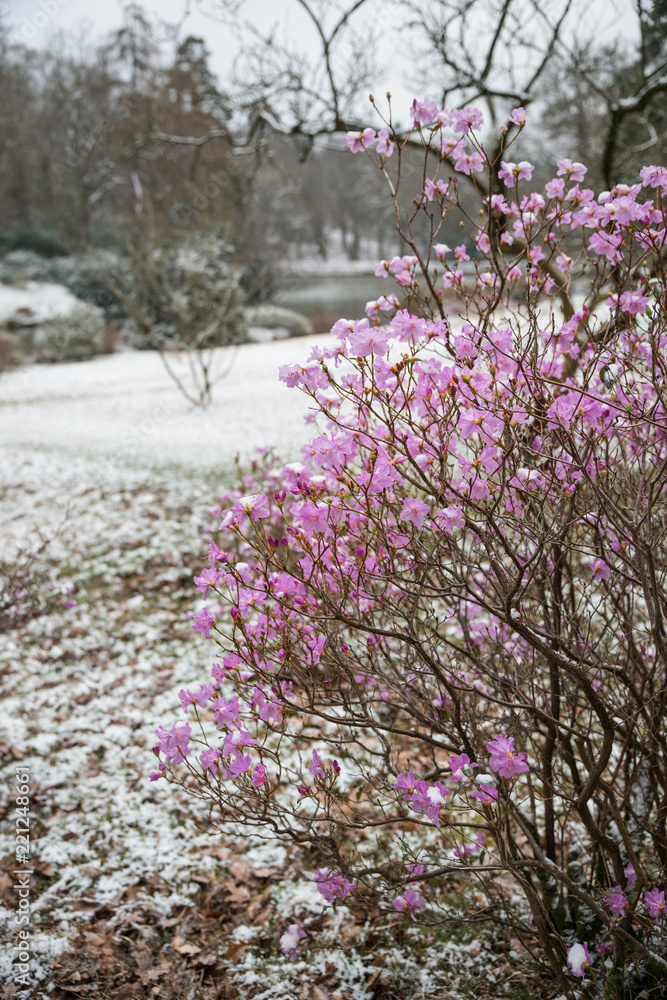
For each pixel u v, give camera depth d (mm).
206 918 2891
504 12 5203
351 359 1810
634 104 5492
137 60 25656
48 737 3957
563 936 2502
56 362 23500
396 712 2713
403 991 2529
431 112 2055
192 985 2590
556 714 2352
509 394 2072
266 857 3188
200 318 13359
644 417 1828
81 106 34406
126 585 5727
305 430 9898
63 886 3029
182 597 5535
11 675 4613
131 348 25578
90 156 22938
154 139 8828
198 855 3209
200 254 14719
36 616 5328
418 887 2727
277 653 2115
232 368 17609
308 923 2838
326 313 26250
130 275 14797
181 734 1971
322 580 1970
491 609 1958
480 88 5387
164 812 3469
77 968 2641
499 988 2451
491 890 2812
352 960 2668
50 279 33844
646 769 2564
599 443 1942
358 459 2371
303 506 1822
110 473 8492
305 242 53125
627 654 2254
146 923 2865
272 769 3502
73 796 3562
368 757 3568
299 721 3896
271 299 24625
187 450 9328
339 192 48844
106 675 4590
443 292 2346
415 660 2334
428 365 1896
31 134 39031
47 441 10867
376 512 1935
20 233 37312
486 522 1896
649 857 2545
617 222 2104
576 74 6621
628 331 2193
